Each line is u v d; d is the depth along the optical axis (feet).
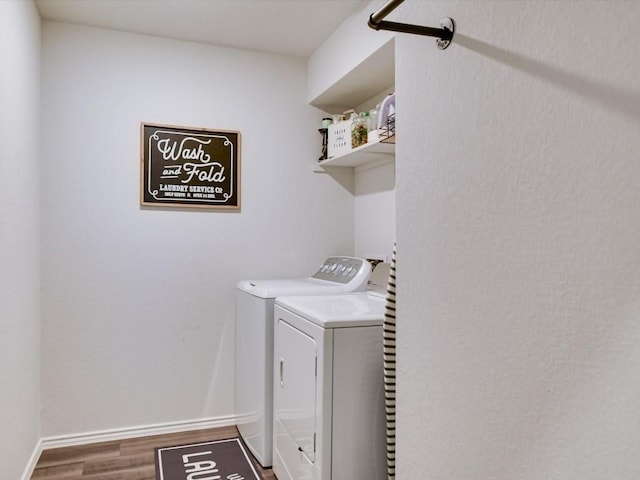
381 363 5.78
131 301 8.89
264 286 8.21
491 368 2.76
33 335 7.63
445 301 3.18
